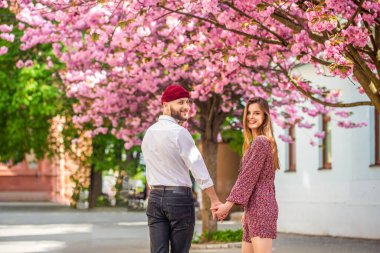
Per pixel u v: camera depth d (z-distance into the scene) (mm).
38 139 44875
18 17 19469
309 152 25641
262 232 7883
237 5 12625
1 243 21016
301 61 12344
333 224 23938
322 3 10445
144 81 19234
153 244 8117
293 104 21000
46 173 69312
